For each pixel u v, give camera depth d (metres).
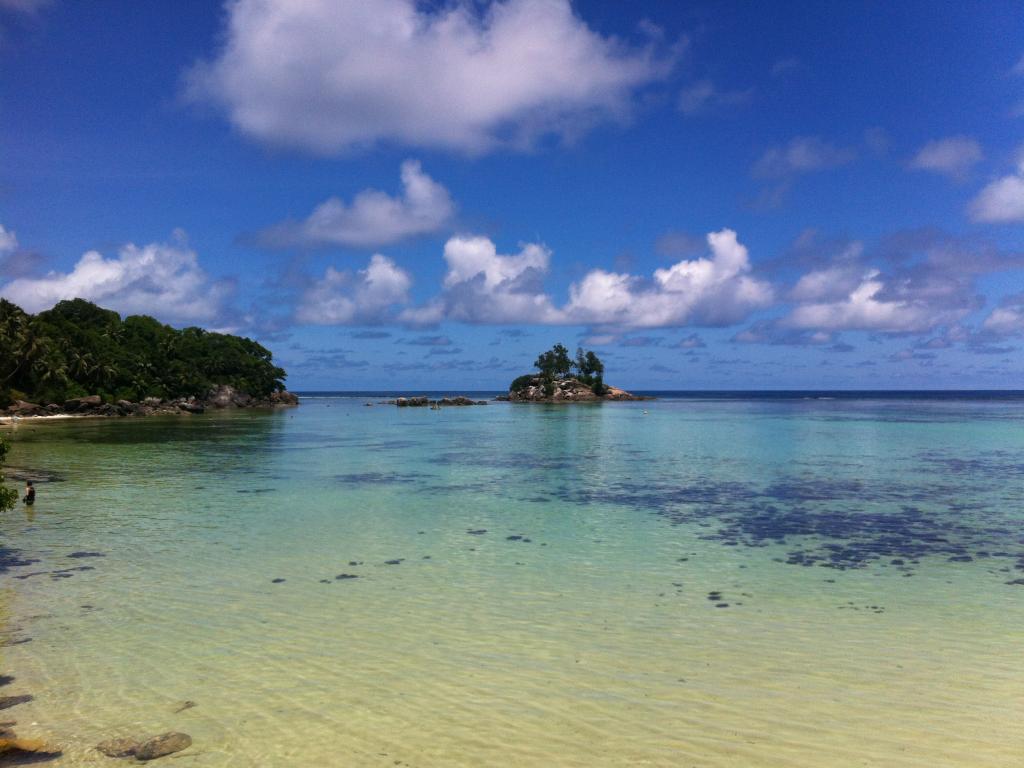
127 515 25.33
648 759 8.29
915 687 10.34
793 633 12.82
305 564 18.19
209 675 10.85
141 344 138.88
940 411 125.94
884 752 8.45
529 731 9.02
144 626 13.17
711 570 17.61
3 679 10.68
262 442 60.84
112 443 58.66
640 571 17.52
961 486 32.50
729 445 56.22
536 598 15.12
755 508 26.92
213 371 152.38
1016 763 8.19
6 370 107.69
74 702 9.88
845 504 27.73
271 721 9.29
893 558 18.84
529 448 54.88
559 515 25.55
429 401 176.88
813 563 18.31
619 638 12.55
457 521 24.38
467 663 11.34
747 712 9.54
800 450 51.22
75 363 119.81
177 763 8.20
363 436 69.12
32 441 60.62
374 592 15.57
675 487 32.84
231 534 22.03
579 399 196.12
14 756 8.30
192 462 44.03
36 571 17.31
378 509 26.84
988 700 9.88
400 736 8.88
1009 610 14.19
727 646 12.13
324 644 12.24
